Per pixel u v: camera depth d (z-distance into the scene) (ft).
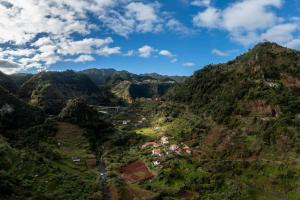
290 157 392.68
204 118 603.67
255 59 638.94
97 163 512.22
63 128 616.39
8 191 331.98
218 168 414.82
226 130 514.68
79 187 388.98
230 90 612.29
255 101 535.19
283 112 479.41
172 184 396.37
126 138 628.28
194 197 352.69
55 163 461.37
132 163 492.95
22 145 521.24
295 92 520.42
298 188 342.44
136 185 404.98
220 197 344.08
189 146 525.34
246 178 383.45
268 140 437.17
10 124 596.70
